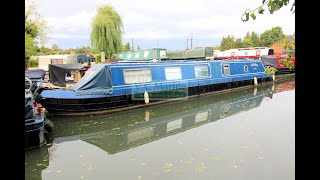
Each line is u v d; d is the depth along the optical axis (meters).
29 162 7.32
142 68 13.48
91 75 11.82
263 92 19.11
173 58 30.45
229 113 13.06
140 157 7.45
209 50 28.92
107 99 11.85
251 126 10.12
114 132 10.43
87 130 10.49
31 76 15.36
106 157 7.63
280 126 9.98
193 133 9.60
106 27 31.42
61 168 6.86
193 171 6.29
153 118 12.43
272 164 6.51
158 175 6.19
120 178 6.15
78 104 11.23
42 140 7.79
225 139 8.62
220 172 6.16
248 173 6.07
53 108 11.25
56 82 15.84
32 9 26.09
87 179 6.17
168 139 9.06
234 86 18.91
